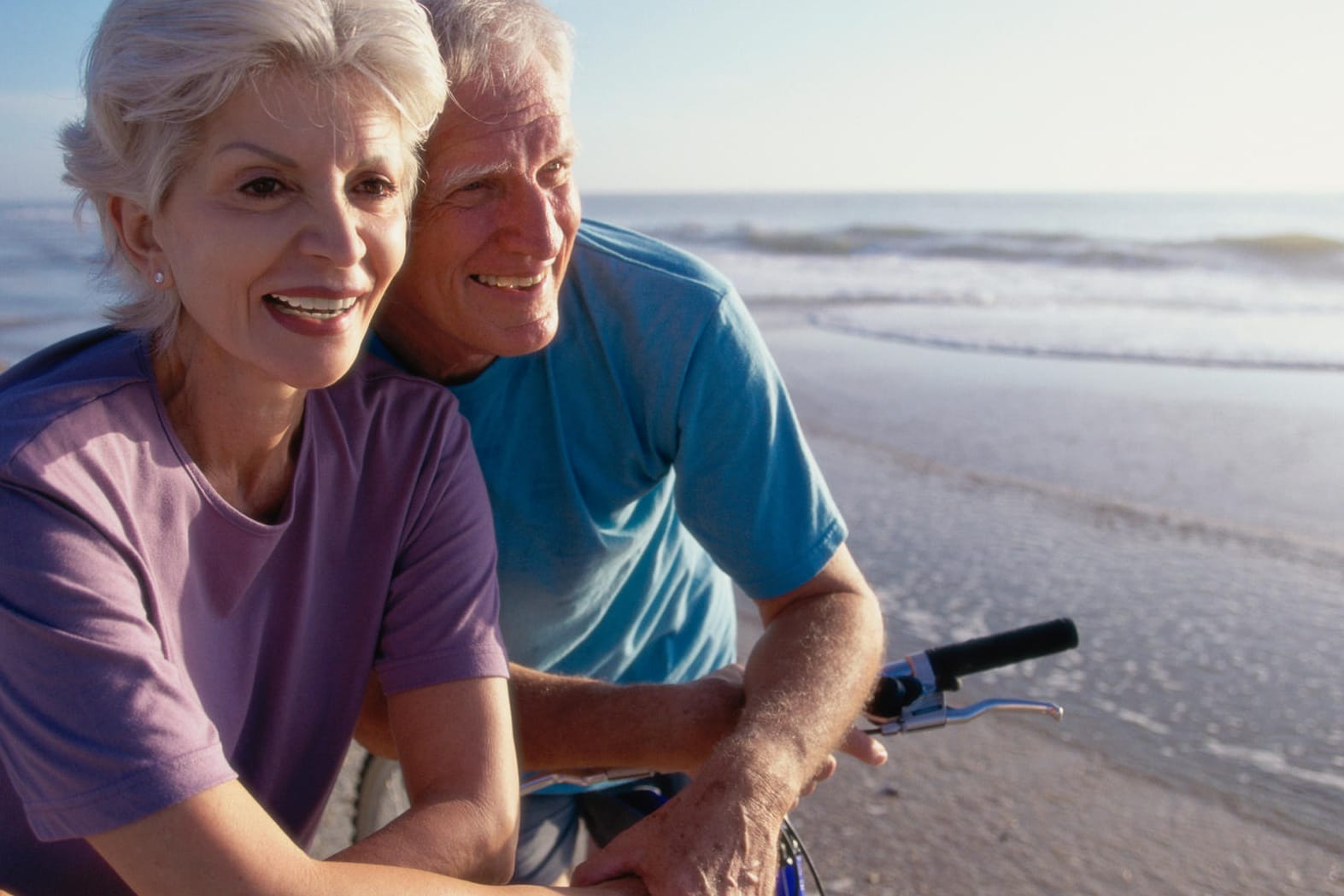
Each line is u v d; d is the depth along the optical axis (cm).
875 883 313
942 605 502
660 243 213
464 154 173
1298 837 333
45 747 123
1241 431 829
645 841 167
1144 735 394
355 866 138
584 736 199
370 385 162
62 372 138
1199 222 4162
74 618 121
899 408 903
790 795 175
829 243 3008
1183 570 548
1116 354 1190
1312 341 1310
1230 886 311
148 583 131
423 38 136
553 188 183
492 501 204
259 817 131
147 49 125
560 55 182
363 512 159
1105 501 655
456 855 152
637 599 230
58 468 125
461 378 201
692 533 214
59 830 126
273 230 130
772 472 202
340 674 163
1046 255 2711
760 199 8994
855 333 1366
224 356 139
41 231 2895
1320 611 498
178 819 124
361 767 259
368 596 161
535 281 183
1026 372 1072
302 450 149
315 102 128
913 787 364
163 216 134
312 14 124
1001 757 382
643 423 202
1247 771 369
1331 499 661
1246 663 448
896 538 589
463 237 177
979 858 325
